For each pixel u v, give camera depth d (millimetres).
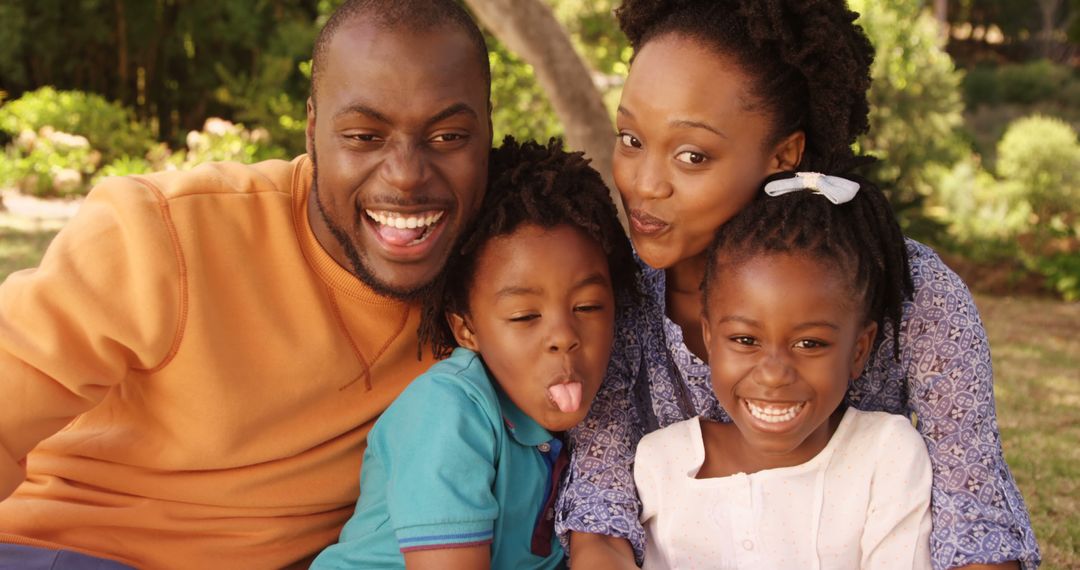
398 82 1989
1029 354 7812
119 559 2164
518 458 2178
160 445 2176
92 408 2111
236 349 2137
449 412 2070
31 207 12164
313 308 2195
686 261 2230
